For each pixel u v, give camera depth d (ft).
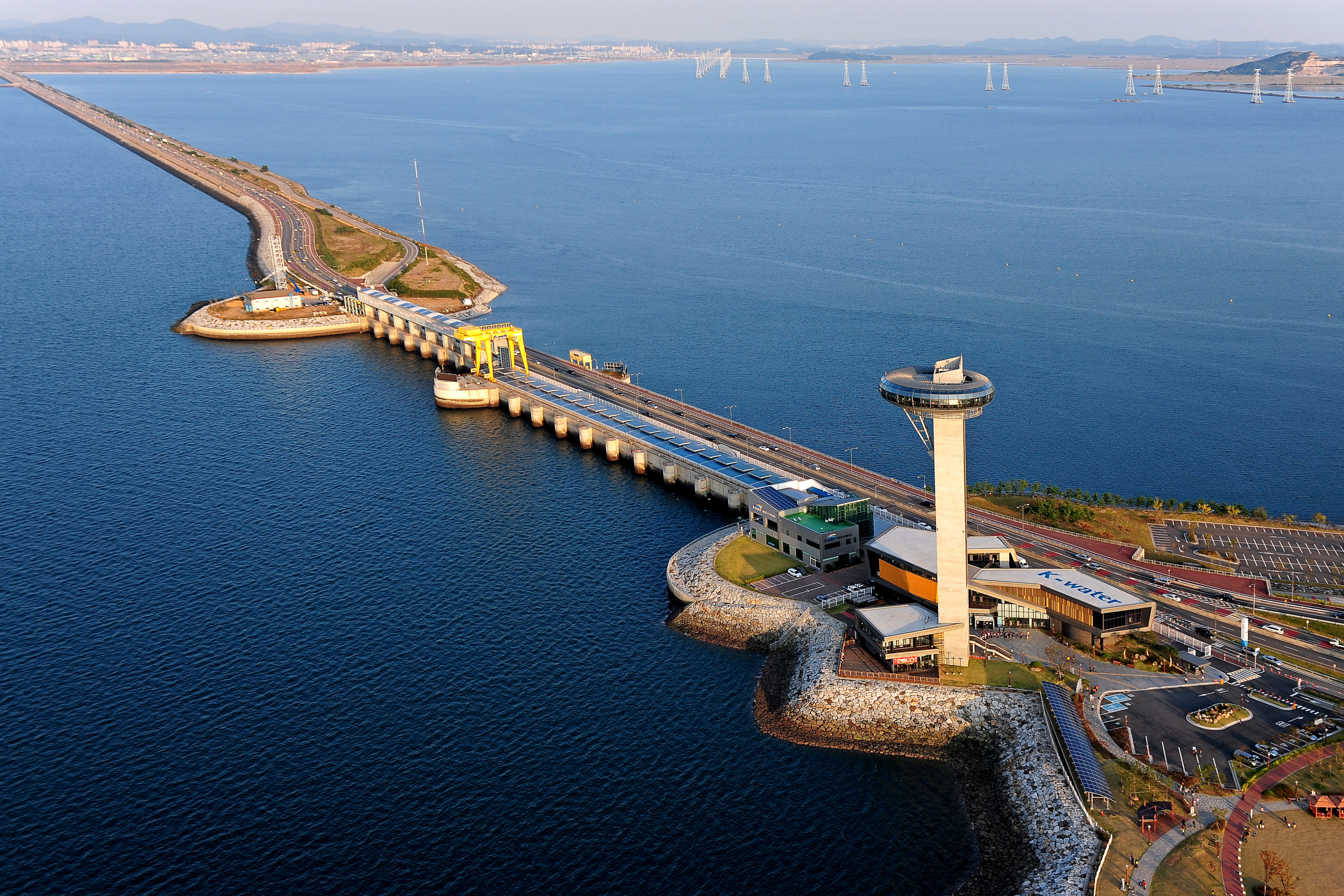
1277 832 447.83
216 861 467.93
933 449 569.23
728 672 618.85
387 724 564.30
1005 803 496.64
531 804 504.02
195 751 540.93
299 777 522.06
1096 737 513.45
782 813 499.51
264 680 603.26
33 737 550.36
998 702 553.64
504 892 451.53
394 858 469.98
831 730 558.97
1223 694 546.26
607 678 609.83
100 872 461.78
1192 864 432.25
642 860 469.57
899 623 596.70
